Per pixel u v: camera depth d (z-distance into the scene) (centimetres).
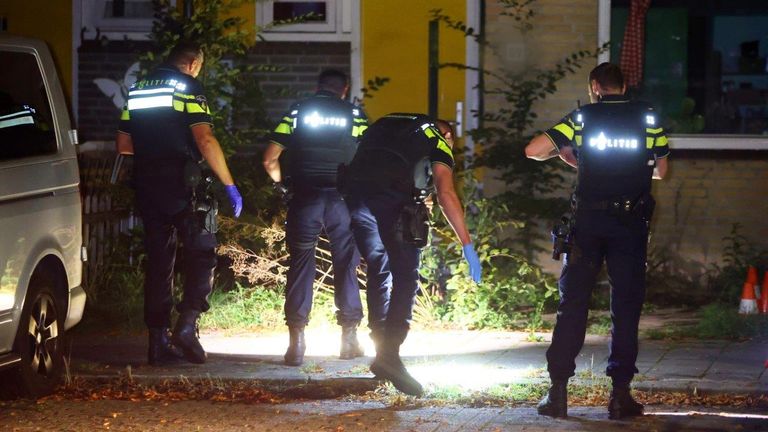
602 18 3347
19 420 1903
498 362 2388
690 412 1995
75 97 3538
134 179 2344
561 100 3372
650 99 3409
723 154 3366
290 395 2133
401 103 3459
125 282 3023
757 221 3366
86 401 2069
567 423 1894
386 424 1881
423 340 2670
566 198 3294
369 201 2062
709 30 3394
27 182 2016
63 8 3534
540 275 2959
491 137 3300
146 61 3119
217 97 3100
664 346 2580
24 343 2025
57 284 2156
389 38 3450
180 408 2005
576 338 1938
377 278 2186
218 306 2914
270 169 2398
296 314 2345
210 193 2348
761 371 2278
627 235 1922
